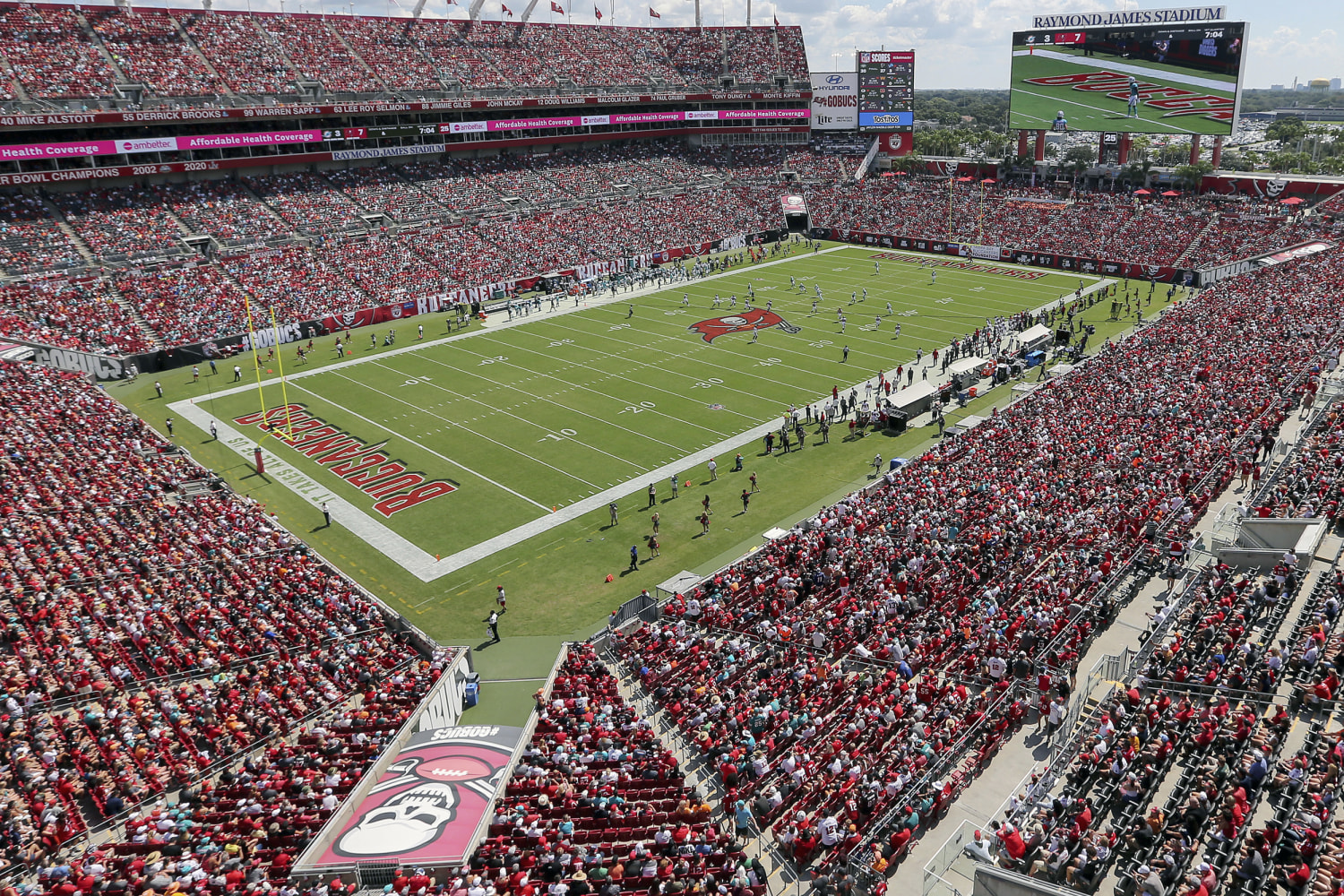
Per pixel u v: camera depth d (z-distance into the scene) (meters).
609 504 41.72
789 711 24.52
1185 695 22.06
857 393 56.09
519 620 33.56
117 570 32.81
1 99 71.81
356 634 30.75
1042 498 36.44
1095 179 103.31
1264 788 18.31
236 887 18.84
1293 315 58.41
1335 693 20.59
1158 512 33.62
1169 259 83.94
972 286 83.88
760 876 19.00
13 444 43.16
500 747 24.39
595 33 119.50
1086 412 46.22
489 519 41.38
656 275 89.44
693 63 122.56
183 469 44.78
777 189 114.00
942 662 26.75
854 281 87.31
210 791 22.61
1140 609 28.56
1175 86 87.75
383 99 93.75
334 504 42.94
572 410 54.56
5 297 62.91
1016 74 99.44
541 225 93.56
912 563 32.16
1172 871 16.59
